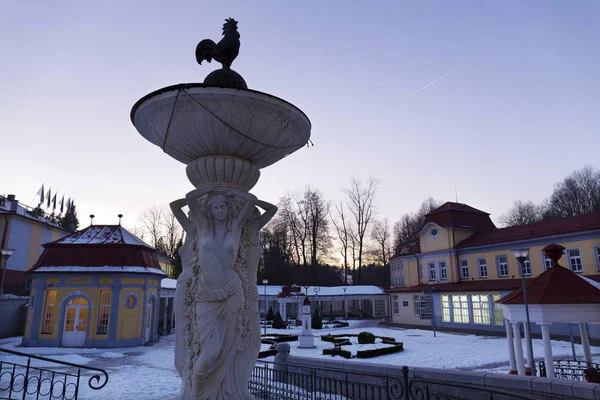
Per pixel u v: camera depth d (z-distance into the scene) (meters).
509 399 6.80
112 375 12.96
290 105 4.47
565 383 6.33
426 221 35.38
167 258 42.56
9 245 29.09
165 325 28.08
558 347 19.19
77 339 21.08
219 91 4.10
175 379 12.18
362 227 52.44
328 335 23.52
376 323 37.97
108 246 22.64
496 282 28.47
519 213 60.03
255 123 4.38
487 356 16.53
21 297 26.47
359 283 50.72
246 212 4.64
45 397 9.34
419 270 36.16
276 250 53.22
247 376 4.32
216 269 4.27
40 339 20.91
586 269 24.27
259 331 4.62
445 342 22.09
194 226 4.74
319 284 52.12
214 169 4.60
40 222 32.75
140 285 22.31
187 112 4.27
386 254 61.81
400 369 7.96
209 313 4.20
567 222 26.47
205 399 4.03
